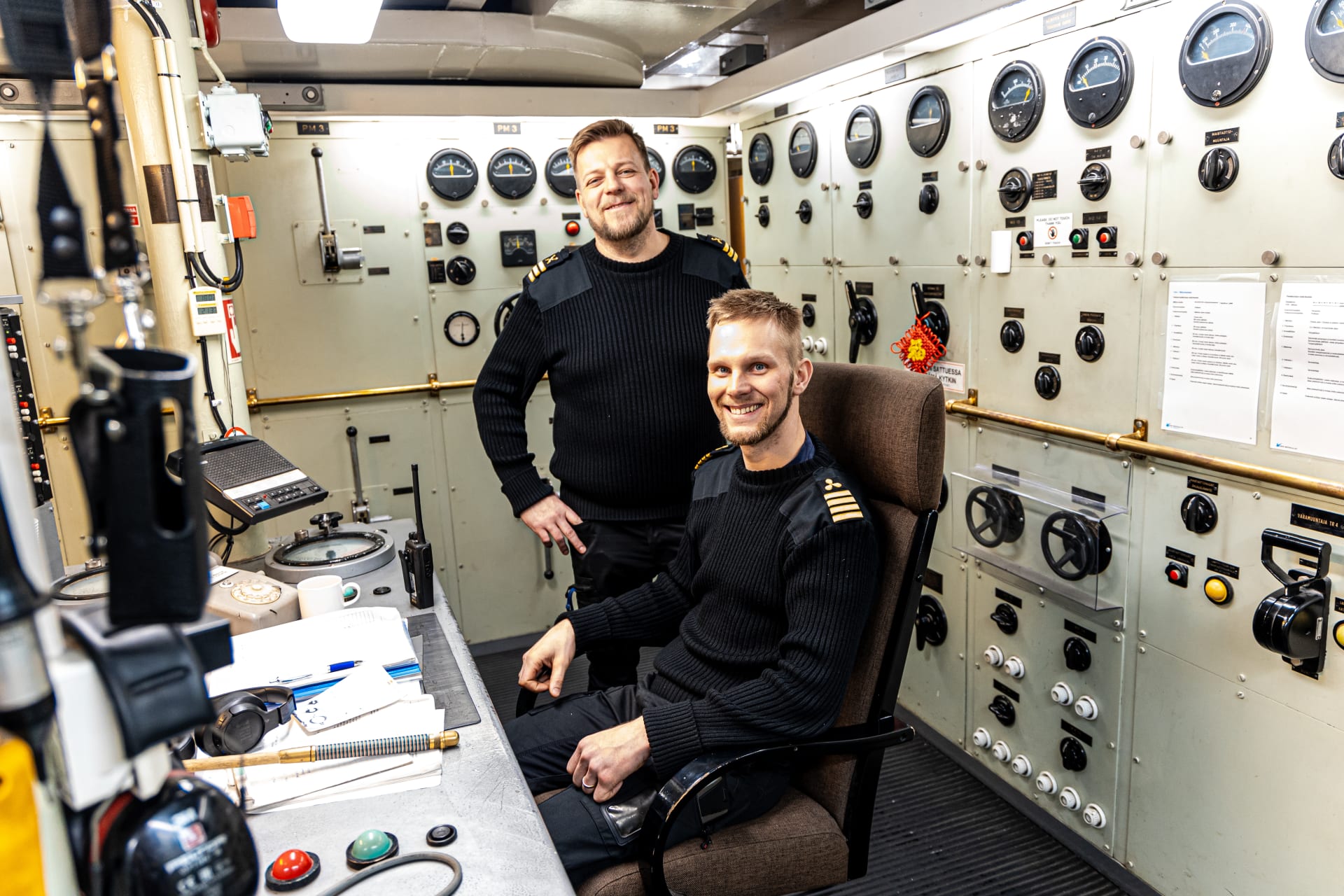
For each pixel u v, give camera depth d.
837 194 3.26
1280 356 1.81
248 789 1.21
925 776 2.85
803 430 1.67
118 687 0.62
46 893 0.65
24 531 0.61
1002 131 2.45
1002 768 2.78
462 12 3.02
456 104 3.61
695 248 2.29
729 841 1.51
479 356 3.87
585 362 2.21
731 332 1.57
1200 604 2.05
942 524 2.94
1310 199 1.72
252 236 2.44
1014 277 2.51
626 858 1.50
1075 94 2.21
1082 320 2.30
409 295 3.72
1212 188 1.90
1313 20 1.67
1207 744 2.07
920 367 2.84
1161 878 2.23
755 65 3.43
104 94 0.60
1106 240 2.19
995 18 2.33
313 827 1.16
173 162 2.15
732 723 1.46
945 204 2.73
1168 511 2.11
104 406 0.55
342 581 1.86
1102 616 2.32
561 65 3.42
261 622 1.70
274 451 1.99
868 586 1.51
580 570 2.40
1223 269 1.92
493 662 3.90
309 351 3.62
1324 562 1.74
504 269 3.83
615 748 1.48
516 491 2.34
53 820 0.65
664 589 1.91
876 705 1.56
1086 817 2.43
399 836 1.14
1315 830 1.84
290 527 3.70
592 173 2.12
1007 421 2.56
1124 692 2.29
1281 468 1.84
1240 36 1.81
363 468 3.79
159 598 0.60
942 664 3.01
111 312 2.96
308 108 3.42
